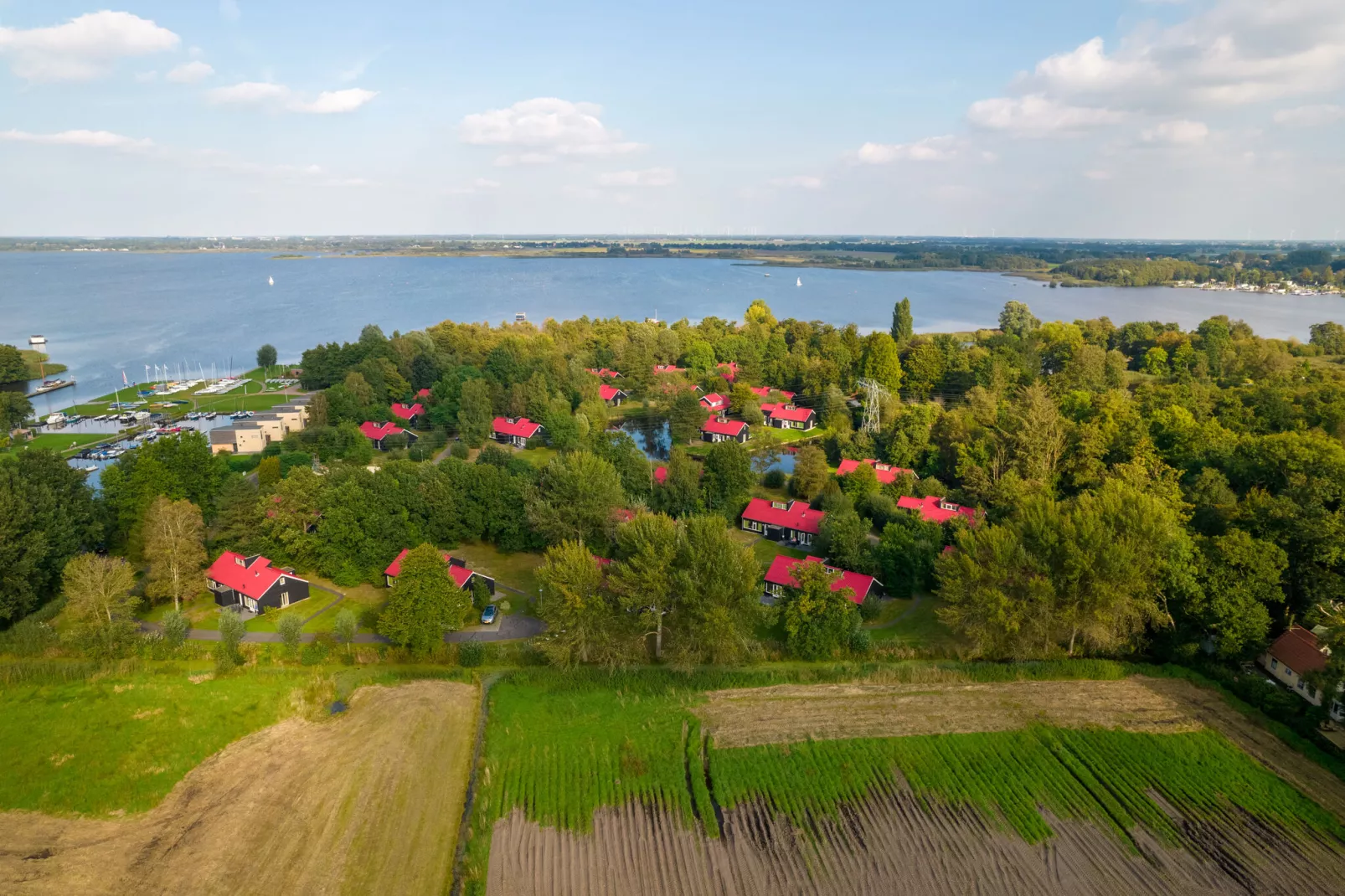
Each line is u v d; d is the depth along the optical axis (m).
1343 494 81.12
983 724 61.75
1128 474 91.44
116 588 71.19
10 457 104.69
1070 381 161.00
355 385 159.12
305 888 45.47
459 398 159.12
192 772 55.50
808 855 48.66
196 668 68.88
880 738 60.00
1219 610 66.69
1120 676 68.44
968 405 146.62
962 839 50.06
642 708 63.69
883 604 82.38
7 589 72.31
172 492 91.00
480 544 97.75
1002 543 69.38
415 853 48.34
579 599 66.56
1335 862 48.12
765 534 102.88
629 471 110.25
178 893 44.91
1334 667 58.31
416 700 64.50
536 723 61.28
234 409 181.75
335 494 85.62
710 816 51.88
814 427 161.25
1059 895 45.78
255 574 81.00
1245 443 98.00
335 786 54.19
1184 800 53.50
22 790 53.09
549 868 47.38
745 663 70.75
